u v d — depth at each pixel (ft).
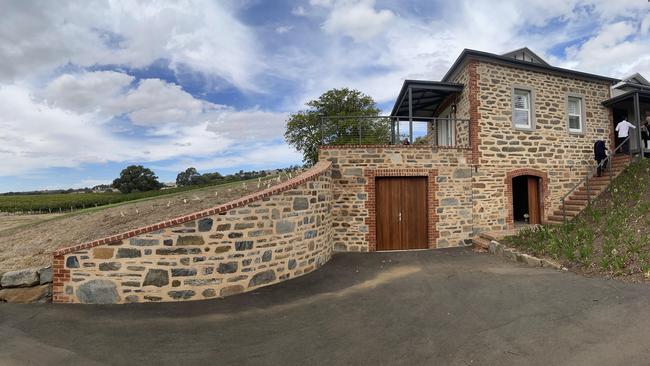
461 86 36.42
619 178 35.09
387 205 32.96
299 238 24.14
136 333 15.07
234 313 17.31
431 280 21.62
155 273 19.08
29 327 15.74
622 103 40.68
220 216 20.13
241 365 12.20
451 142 40.04
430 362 11.66
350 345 13.30
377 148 32.45
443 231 33.14
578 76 38.63
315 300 18.90
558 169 37.29
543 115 37.01
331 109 68.64
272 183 44.37
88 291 18.92
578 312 14.51
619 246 21.48
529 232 29.76
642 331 12.28
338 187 32.07
